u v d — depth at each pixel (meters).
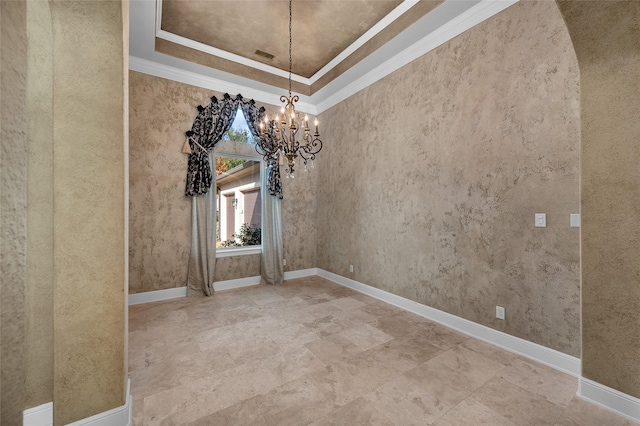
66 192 1.49
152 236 3.92
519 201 2.47
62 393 1.48
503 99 2.57
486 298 2.72
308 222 5.35
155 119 3.92
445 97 3.07
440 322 3.14
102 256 1.57
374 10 3.15
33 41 1.45
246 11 3.16
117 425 1.60
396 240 3.71
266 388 2.03
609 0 1.59
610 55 1.76
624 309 1.76
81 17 1.50
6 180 0.48
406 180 3.55
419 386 2.05
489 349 2.57
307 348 2.61
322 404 1.86
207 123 4.21
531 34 2.38
